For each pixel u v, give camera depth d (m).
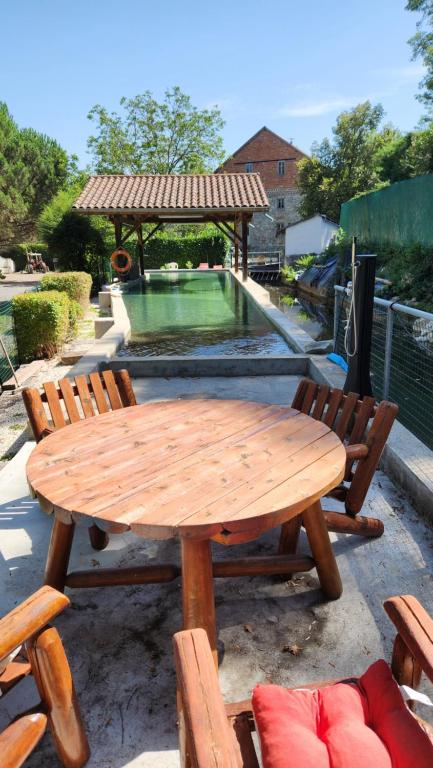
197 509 1.62
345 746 1.10
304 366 6.02
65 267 18.72
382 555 2.53
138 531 1.56
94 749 1.59
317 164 37.69
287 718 1.18
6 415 5.49
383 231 15.88
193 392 5.41
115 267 17.47
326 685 1.38
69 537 2.12
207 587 1.72
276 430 2.34
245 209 15.64
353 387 4.20
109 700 1.77
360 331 4.07
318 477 1.84
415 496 2.91
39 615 1.25
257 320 10.79
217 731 0.96
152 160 37.34
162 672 1.88
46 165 24.14
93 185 18.69
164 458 2.05
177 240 28.62
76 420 2.81
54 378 7.14
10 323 8.05
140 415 2.62
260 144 45.75
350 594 2.27
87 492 1.77
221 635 2.05
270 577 2.41
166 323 10.67
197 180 19.27
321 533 2.15
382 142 37.03
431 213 12.80
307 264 25.62
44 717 1.32
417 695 1.25
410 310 3.81
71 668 1.91
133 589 2.35
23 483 3.35
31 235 25.94
